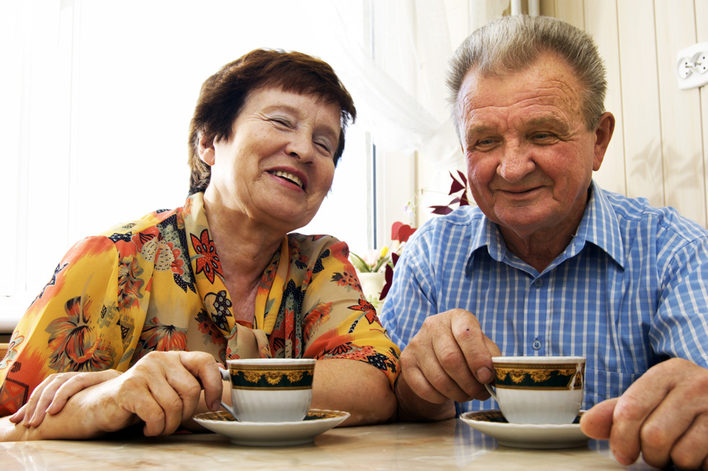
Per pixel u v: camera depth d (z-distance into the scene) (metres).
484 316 1.27
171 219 1.11
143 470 0.55
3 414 0.86
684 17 1.83
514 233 1.21
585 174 1.09
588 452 0.66
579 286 1.22
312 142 1.12
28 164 2.05
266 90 1.09
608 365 1.17
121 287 1.00
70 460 0.60
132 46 2.16
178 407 0.71
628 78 1.98
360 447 0.69
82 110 2.11
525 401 0.70
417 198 2.61
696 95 1.79
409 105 2.18
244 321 1.12
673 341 1.04
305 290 1.20
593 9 2.11
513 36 1.06
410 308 1.31
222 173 1.11
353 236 2.56
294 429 0.67
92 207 2.09
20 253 2.02
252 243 1.12
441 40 2.27
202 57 2.22
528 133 1.05
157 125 2.16
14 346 0.90
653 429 0.54
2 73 2.05
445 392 0.85
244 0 2.27
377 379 0.97
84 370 0.93
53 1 2.11
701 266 1.08
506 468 0.56
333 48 2.17
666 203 1.86
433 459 0.61
